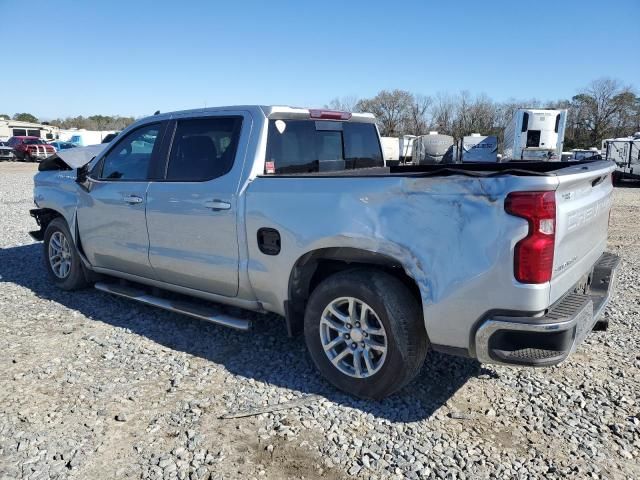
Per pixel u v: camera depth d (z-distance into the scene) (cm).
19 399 356
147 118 490
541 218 280
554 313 295
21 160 4200
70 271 580
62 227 575
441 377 389
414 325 332
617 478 279
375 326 346
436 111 6281
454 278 302
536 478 278
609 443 309
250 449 302
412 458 293
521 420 333
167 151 460
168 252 454
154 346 445
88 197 528
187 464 289
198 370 401
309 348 373
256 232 387
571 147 6488
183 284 462
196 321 503
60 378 386
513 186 283
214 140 428
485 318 297
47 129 7581
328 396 362
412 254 316
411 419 333
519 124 2264
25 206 1404
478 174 295
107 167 517
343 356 358
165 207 447
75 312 529
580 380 385
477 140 2591
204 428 322
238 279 407
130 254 491
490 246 290
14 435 314
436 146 2755
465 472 282
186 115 453
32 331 478
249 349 439
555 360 285
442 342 316
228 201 401
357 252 342
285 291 381
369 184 333
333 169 481
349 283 343
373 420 331
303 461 292
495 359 297
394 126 6344
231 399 357
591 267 371
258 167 400
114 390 369
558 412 341
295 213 364
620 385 377
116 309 538
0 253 809
